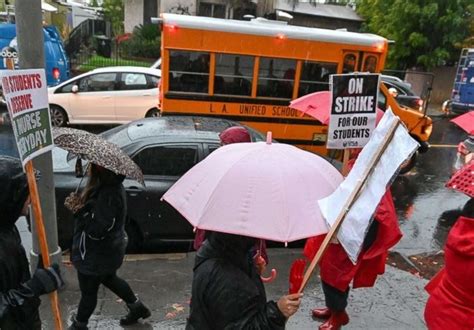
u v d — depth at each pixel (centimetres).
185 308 436
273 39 883
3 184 218
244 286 205
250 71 891
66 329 396
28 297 223
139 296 453
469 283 264
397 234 355
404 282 521
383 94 1003
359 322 437
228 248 210
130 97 1220
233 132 375
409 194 921
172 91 878
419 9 2041
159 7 2747
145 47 2544
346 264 362
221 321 204
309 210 202
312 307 453
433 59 2139
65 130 350
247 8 2703
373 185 226
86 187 343
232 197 200
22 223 637
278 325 206
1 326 215
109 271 354
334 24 2789
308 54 902
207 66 874
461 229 265
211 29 856
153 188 549
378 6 2288
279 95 914
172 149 563
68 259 518
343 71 928
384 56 941
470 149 874
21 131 254
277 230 192
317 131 939
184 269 515
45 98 278
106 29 2728
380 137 231
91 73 1216
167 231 564
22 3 389
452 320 272
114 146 344
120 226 350
